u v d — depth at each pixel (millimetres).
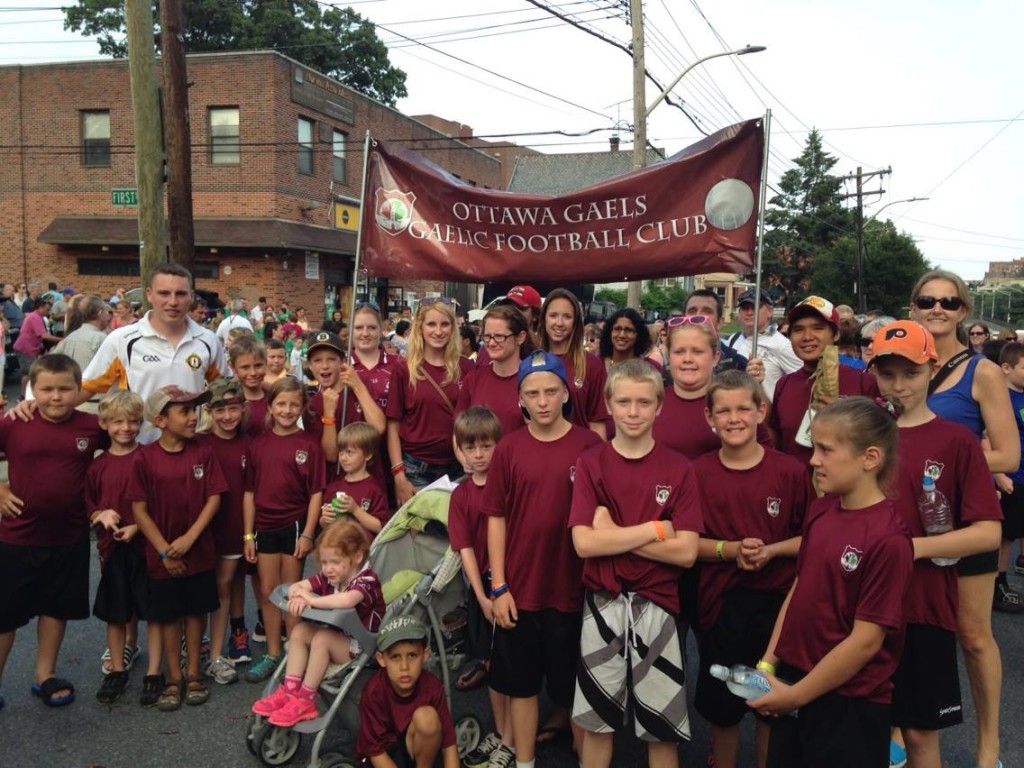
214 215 22438
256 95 21891
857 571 2469
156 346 4656
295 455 4391
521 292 5285
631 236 4613
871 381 3801
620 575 3010
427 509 3891
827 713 2512
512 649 3268
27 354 12922
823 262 43375
